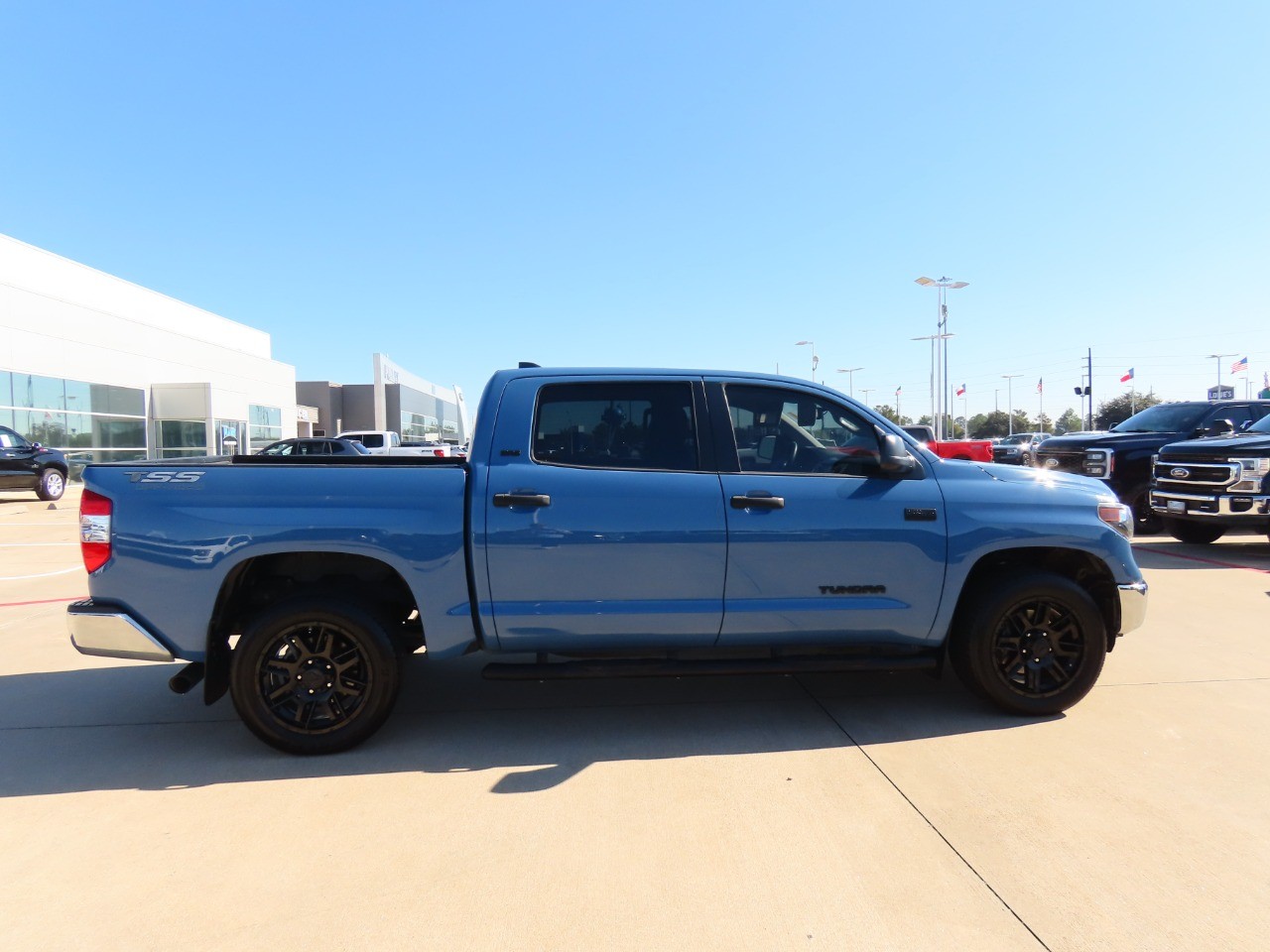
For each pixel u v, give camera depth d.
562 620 3.78
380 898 2.57
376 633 3.70
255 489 3.65
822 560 3.88
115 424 27.70
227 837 2.98
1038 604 4.06
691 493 3.83
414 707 4.42
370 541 3.63
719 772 3.52
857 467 4.04
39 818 3.14
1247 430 10.57
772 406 4.09
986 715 4.18
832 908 2.50
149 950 2.32
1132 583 4.14
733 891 2.60
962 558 3.96
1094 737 3.84
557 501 3.75
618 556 3.77
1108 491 4.27
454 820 3.10
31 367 23.64
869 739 3.87
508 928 2.41
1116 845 2.85
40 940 2.37
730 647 4.00
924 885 2.62
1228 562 9.09
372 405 56.09
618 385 4.02
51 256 26.77
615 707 4.39
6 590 8.14
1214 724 3.99
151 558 3.57
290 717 3.70
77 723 4.21
